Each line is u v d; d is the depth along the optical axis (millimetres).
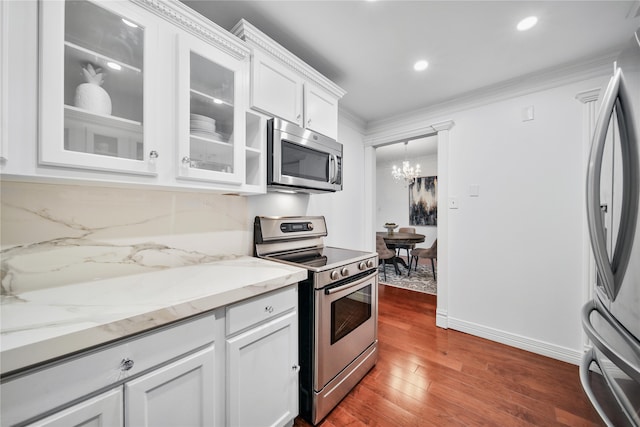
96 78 938
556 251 1961
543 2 1298
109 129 954
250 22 1457
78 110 854
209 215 1518
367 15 1400
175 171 1075
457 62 1841
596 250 663
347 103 2518
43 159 765
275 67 1518
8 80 714
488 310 2262
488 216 2256
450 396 1542
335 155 1930
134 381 739
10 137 721
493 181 2230
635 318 570
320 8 1353
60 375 618
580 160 1864
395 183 6555
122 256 1187
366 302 1766
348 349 1568
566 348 1912
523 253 2096
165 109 1044
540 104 2014
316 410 1341
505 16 1397
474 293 2336
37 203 979
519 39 1589
